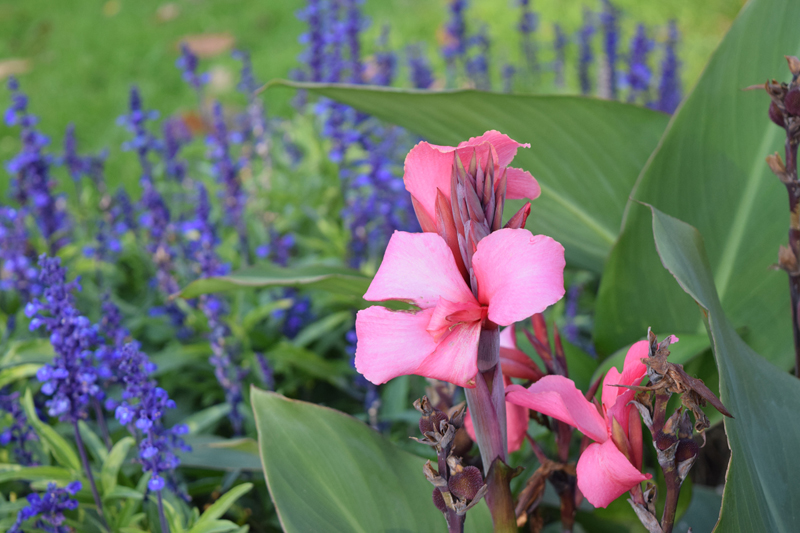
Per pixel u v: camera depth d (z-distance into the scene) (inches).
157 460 36.8
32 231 73.7
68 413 38.3
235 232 77.7
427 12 182.5
